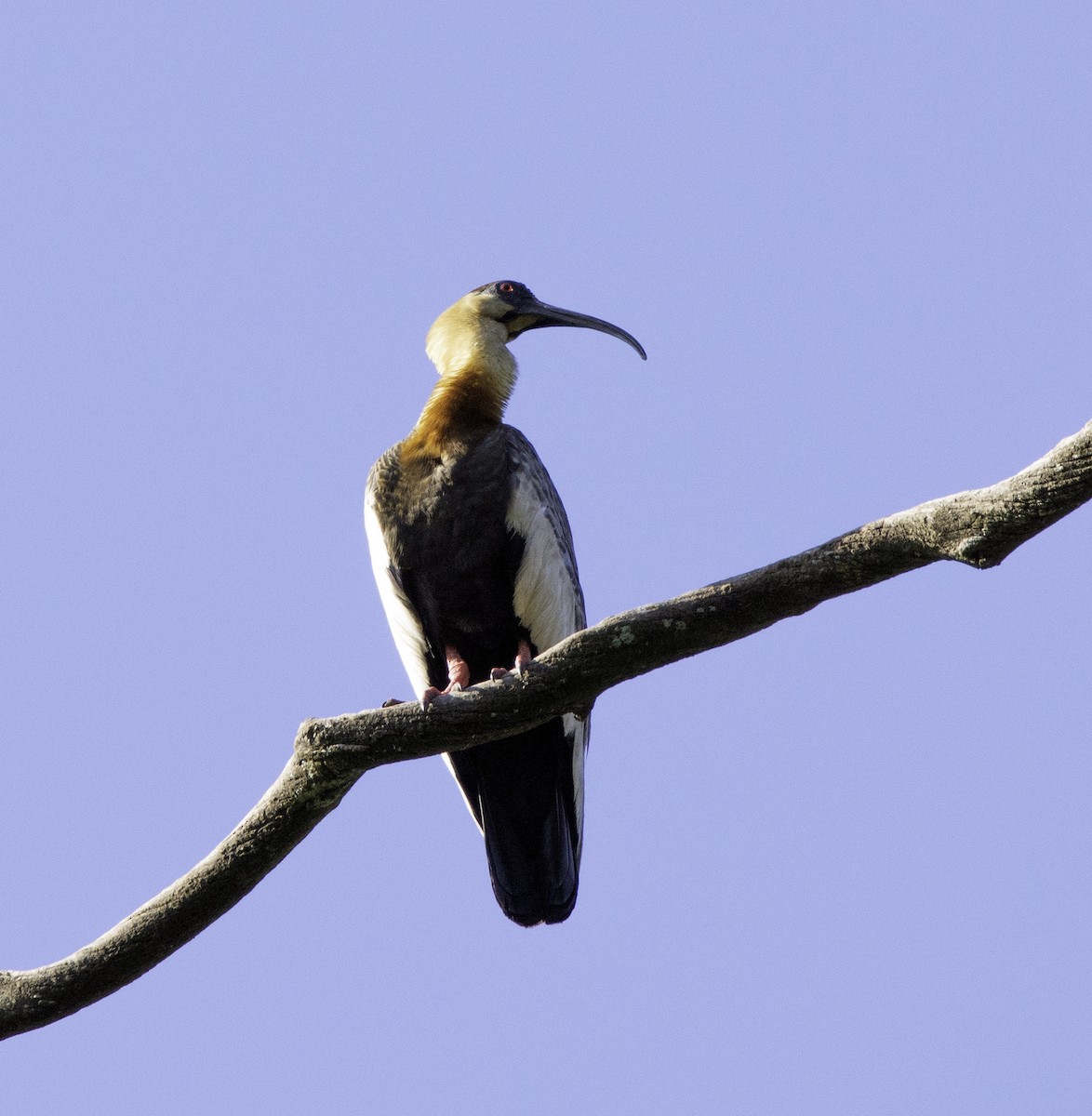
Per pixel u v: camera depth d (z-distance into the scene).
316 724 10.04
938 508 8.45
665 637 9.38
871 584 8.97
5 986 10.22
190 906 10.13
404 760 10.12
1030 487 8.04
